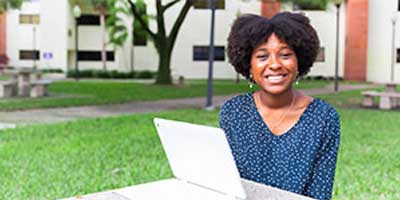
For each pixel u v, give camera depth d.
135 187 1.97
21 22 31.73
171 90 19.23
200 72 30.30
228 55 2.07
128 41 31.05
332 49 28.62
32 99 14.66
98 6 29.11
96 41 31.77
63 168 5.61
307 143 1.93
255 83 2.05
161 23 22.41
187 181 1.90
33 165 5.75
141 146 7.04
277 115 1.98
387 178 5.26
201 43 30.14
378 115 11.48
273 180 1.94
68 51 32.09
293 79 1.94
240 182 1.65
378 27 27.80
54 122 9.92
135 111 12.28
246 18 2.05
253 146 1.98
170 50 22.73
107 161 6.00
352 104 14.61
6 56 31.52
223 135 1.58
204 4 29.81
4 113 11.52
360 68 28.12
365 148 7.09
